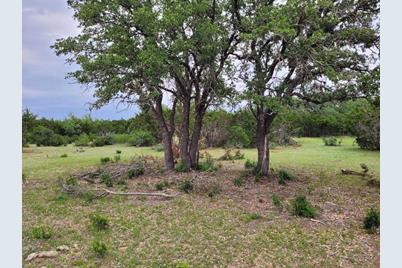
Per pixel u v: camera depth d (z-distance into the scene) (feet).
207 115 108.37
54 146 124.77
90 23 53.83
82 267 25.21
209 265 25.77
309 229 32.78
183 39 47.93
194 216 36.40
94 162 76.38
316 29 47.67
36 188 49.65
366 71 48.70
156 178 55.11
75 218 35.86
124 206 39.99
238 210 38.58
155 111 60.95
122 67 49.73
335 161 74.95
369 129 92.02
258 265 25.90
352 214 37.24
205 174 56.95
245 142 104.01
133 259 26.48
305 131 140.87
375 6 49.60
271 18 45.06
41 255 26.78
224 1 51.83
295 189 48.73
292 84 49.98
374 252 27.96
